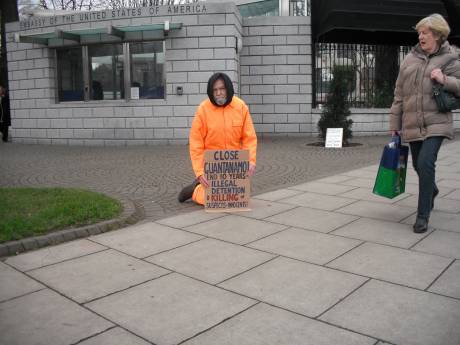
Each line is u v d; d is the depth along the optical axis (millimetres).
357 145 12820
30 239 4590
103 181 8203
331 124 12781
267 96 15742
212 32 13625
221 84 5930
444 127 4727
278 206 6094
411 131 4918
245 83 15773
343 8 14117
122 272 3957
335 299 3375
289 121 15750
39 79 15297
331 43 15633
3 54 20906
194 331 2973
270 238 4785
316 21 15156
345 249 4410
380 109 15641
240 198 5922
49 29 14883
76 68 14961
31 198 6195
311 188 7176
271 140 14703
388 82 16109
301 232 4965
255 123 15898
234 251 4418
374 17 14273
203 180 5855
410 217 5477
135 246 4609
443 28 4676
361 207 5977
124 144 14516
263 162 10023
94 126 14711
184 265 4094
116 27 13508
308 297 3418
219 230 5094
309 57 15484
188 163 10164
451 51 4781
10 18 20859
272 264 4070
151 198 6777
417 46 4965
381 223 5246
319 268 3961
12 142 16031
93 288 3648
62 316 3203
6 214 5348
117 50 14375
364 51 15828
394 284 3609
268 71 15633
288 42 15461
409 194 6672
